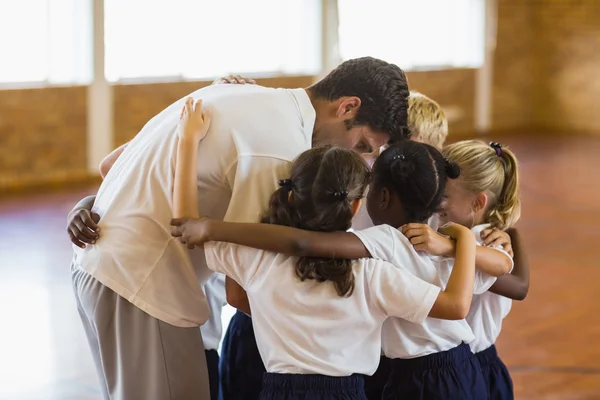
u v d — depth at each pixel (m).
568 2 15.92
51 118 10.59
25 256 6.97
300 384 2.36
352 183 2.31
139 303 2.49
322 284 2.35
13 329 5.24
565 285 6.36
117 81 11.15
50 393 4.30
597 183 10.72
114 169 2.66
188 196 2.38
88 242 2.55
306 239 2.29
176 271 2.51
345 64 2.60
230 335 3.15
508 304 2.88
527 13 16.23
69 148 10.80
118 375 2.55
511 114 16.39
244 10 12.20
